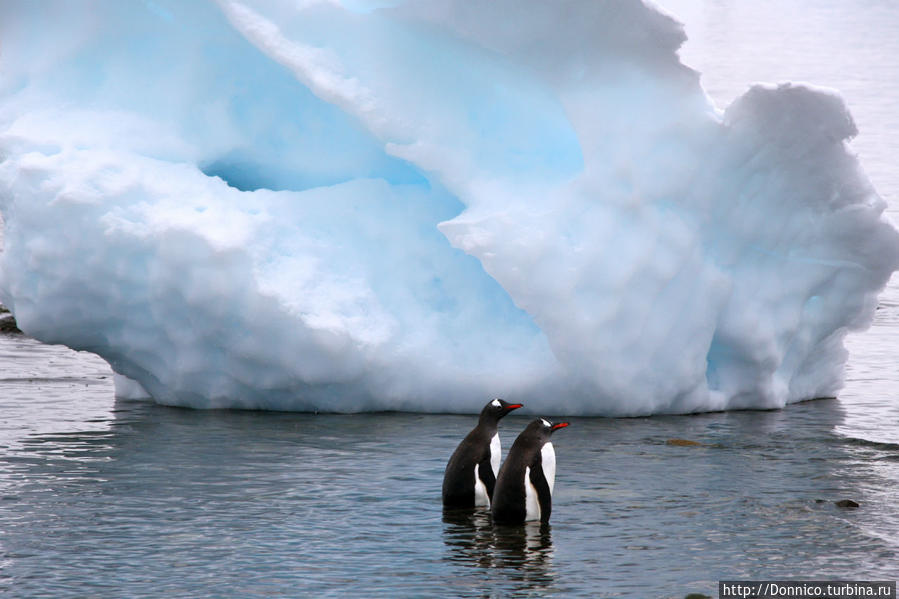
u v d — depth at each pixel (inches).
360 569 1185.4
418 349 1867.6
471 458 1397.6
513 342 1884.8
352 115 1904.5
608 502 1411.2
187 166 1929.1
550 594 1120.2
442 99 1907.0
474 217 1834.4
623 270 1793.8
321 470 1545.3
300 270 1839.3
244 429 1775.3
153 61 2009.1
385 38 1918.1
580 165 1899.6
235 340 1819.6
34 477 1502.2
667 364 1862.7
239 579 1156.5
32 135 1884.8
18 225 1834.4
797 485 1491.1
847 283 2007.9
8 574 1163.9
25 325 1865.2
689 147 1827.0
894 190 4210.1
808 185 1904.5
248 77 2034.9
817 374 2101.4
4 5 1982.0
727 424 1849.2
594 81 1830.7
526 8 1797.5
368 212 1957.4
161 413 1897.1
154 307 1819.6
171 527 1311.5
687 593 1122.0
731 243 1889.8
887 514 1368.1
